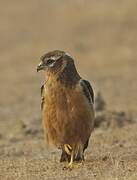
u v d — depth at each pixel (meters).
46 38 60.34
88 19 62.75
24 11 71.38
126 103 33.41
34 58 53.91
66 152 18.23
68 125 17.59
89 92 17.94
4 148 24.58
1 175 18.14
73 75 17.62
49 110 17.62
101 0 65.94
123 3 63.38
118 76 43.97
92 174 17.05
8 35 62.91
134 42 55.38
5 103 38.03
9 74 48.28
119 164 17.88
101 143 22.88
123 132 24.75
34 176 17.59
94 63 49.88
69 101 17.50
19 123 28.81
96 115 26.98
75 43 56.97
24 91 41.75
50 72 17.53
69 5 68.06
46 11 69.94
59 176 17.22
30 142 25.39
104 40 56.81
